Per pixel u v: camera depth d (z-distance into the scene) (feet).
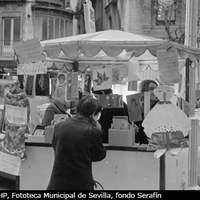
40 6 111.86
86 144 14.61
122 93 28.81
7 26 111.86
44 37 113.29
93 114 15.93
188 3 24.68
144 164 19.25
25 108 20.11
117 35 21.22
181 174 22.07
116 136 19.40
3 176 24.29
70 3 120.47
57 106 23.67
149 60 27.86
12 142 20.26
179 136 18.74
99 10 123.44
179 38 78.64
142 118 20.63
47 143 20.16
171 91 18.72
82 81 28.09
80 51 19.86
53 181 14.67
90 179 14.69
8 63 109.50
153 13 87.04
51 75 26.63
